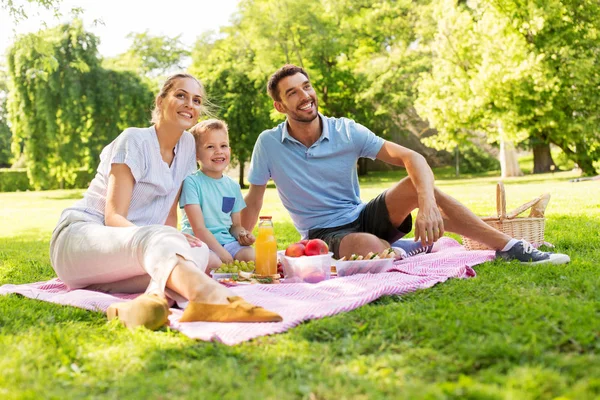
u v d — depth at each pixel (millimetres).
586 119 18078
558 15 17734
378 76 26875
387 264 3135
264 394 1530
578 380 1539
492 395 1430
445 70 19859
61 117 22375
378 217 3594
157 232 2480
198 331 2092
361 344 1920
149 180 3127
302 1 24969
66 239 2898
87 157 23422
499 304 2334
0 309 2590
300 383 1609
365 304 2455
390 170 33000
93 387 1650
